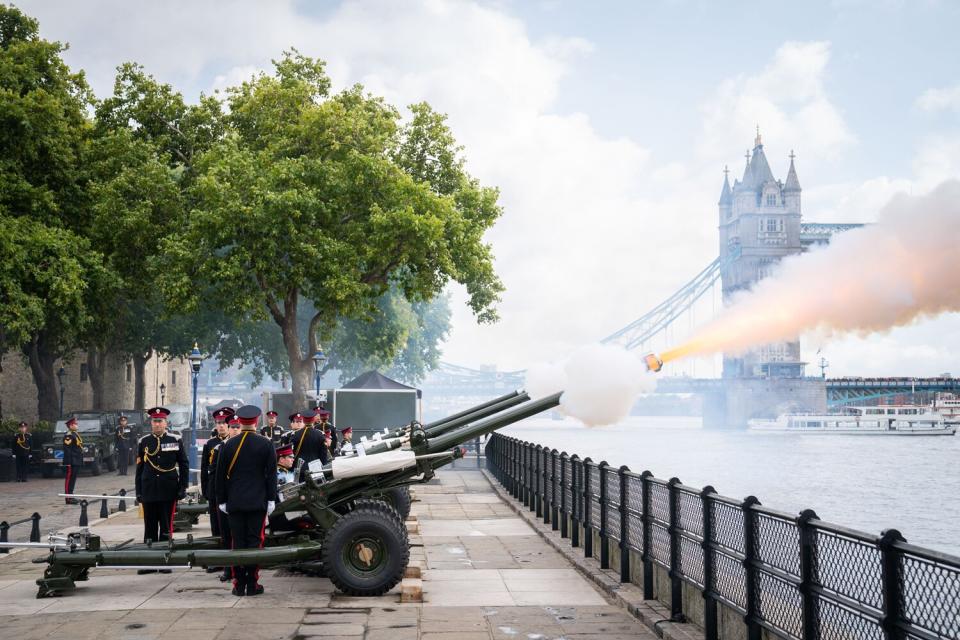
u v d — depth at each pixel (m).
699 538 9.34
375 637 9.55
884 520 50.03
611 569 13.29
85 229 41.00
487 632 9.79
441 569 13.95
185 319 51.75
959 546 40.47
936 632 5.26
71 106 41.78
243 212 37.19
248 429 11.72
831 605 6.58
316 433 15.60
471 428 12.44
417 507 24.11
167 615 10.56
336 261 38.56
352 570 11.53
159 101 42.88
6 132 37.34
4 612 10.73
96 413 40.44
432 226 38.66
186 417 45.66
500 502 25.59
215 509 13.66
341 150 40.28
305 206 37.84
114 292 40.62
